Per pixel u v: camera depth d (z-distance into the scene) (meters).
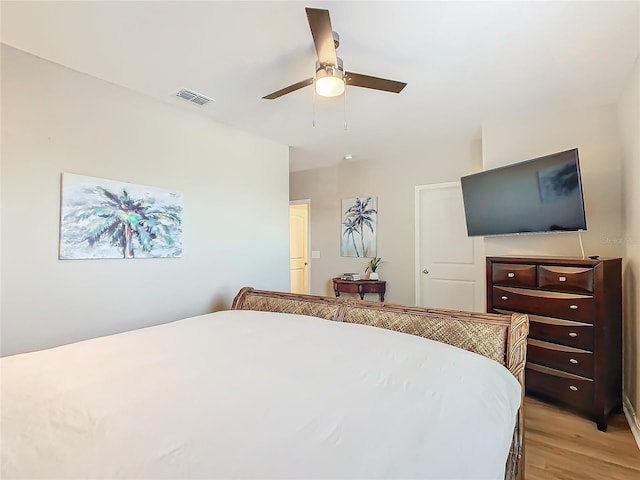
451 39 1.96
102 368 1.34
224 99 2.83
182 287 3.06
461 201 4.11
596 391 2.32
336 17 1.76
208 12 1.74
